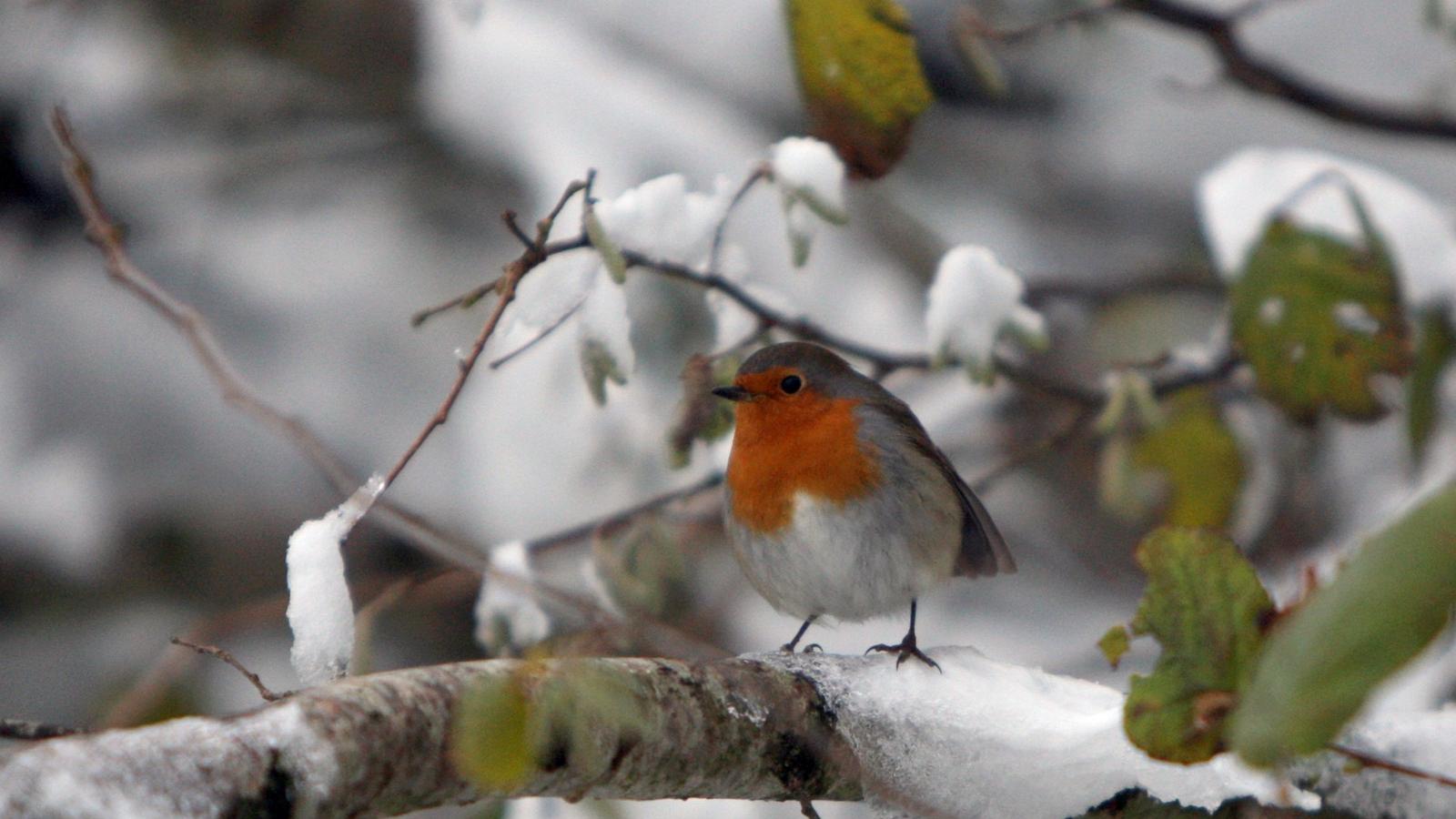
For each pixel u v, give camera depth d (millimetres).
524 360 10281
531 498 10164
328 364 11922
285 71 12820
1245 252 7680
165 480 12047
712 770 4734
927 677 5203
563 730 4211
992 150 13055
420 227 12328
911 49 6195
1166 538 4027
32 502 11961
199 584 12016
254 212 12578
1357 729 5234
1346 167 8438
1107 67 12914
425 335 12000
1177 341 12109
